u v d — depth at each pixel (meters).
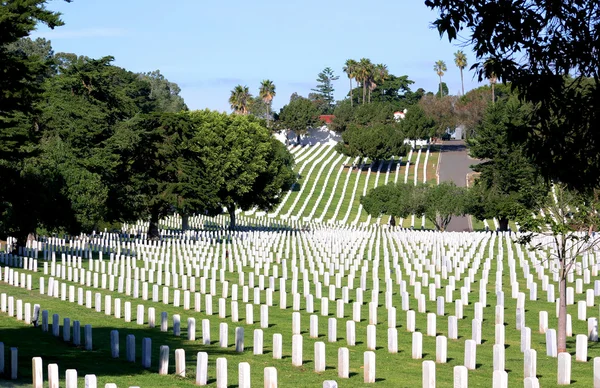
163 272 51.59
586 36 16.34
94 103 74.56
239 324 34.69
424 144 189.00
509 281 48.88
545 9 16.38
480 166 96.38
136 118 75.62
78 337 29.08
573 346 30.47
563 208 30.47
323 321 35.50
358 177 147.25
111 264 50.53
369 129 162.38
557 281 47.81
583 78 19.03
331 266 49.78
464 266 53.47
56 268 48.91
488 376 24.42
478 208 95.56
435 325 31.66
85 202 63.41
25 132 42.12
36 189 51.25
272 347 29.36
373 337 28.83
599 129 16.77
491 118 93.88
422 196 100.19
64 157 65.62
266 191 100.38
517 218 30.84
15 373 23.17
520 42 16.64
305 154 167.00
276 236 74.88
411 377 24.44
